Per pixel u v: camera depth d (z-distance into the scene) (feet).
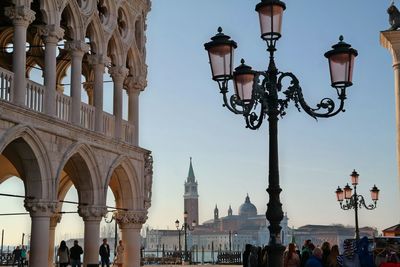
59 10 87.51
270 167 42.22
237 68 43.80
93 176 96.68
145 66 117.80
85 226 97.45
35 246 82.48
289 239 652.89
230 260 205.46
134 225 113.60
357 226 108.78
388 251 78.28
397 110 89.86
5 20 104.53
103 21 103.09
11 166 108.58
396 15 91.15
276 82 43.16
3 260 165.78
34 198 82.07
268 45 43.14
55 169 84.89
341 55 43.14
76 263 106.63
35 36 111.34
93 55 99.91
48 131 82.69
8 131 74.02
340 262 62.69
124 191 112.47
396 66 90.27
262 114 43.01
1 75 74.74
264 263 73.36
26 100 80.02
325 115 43.83
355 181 110.01
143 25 118.62
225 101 42.86
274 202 41.70
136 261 112.98
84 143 92.17
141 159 115.24
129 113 114.52
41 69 116.16
